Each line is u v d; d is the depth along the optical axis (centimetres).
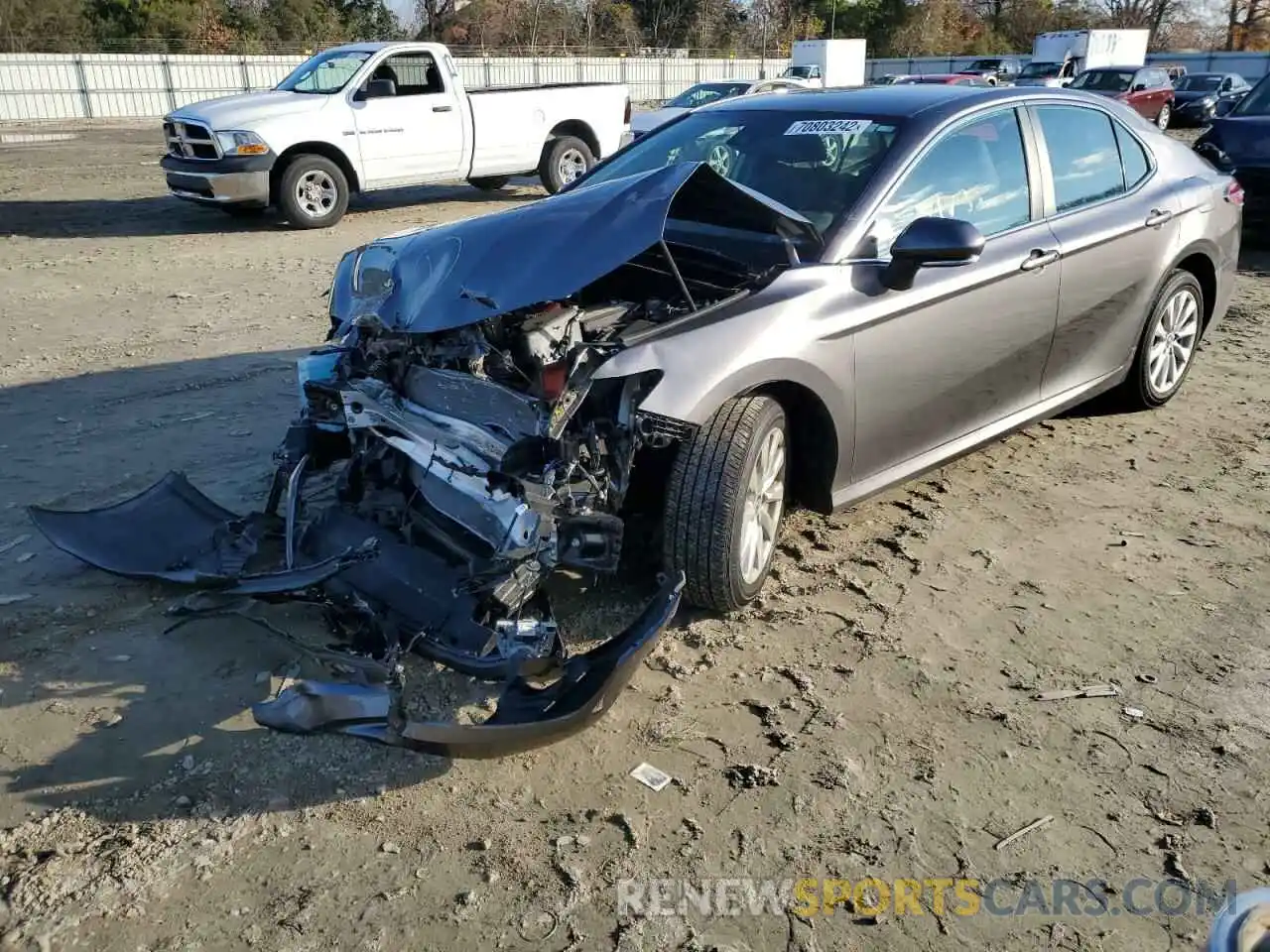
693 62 4012
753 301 362
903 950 247
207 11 4344
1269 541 445
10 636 363
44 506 463
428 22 4891
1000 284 439
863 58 3697
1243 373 673
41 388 630
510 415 323
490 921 253
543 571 311
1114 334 527
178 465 508
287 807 289
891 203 411
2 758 305
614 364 323
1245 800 295
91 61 3145
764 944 248
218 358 693
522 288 336
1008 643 370
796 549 434
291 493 369
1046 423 582
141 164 1881
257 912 254
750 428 352
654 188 356
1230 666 356
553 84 1443
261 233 1202
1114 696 340
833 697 338
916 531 452
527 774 303
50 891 259
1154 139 557
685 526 350
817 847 277
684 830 283
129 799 290
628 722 327
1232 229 593
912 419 420
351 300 402
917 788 299
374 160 1270
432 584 325
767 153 448
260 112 1188
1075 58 3484
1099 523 461
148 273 973
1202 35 6962
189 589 391
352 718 271
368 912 255
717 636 371
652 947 246
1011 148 465
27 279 945
